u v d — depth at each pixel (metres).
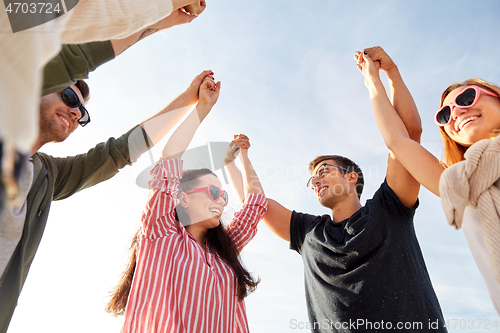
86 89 2.46
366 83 2.62
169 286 1.79
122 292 2.16
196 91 2.33
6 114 0.70
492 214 1.49
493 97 2.03
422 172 2.07
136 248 2.20
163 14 1.31
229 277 2.10
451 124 2.12
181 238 2.00
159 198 1.92
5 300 1.53
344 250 2.34
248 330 2.11
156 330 1.66
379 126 2.38
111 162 2.28
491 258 1.46
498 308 1.55
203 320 1.74
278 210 3.05
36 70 0.74
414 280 2.18
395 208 2.41
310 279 2.54
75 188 2.29
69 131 2.19
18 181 0.78
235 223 2.59
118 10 1.08
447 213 1.56
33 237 1.75
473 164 1.54
